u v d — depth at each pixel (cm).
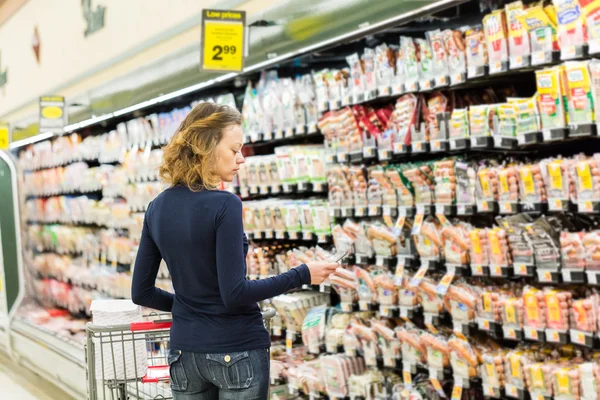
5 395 695
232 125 240
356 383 427
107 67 684
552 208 326
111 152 727
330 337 453
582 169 311
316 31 393
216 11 439
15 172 877
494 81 389
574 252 315
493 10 379
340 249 268
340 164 453
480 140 356
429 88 383
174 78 529
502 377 351
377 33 415
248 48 450
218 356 230
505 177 346
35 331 744
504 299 348
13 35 987
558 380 318
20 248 871
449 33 371
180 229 233
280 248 517
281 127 493
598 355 325
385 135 414
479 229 363
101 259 755
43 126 740
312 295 498
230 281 225
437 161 382
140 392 380
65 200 848
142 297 253
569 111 312
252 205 521
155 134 643
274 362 491
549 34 322
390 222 410
